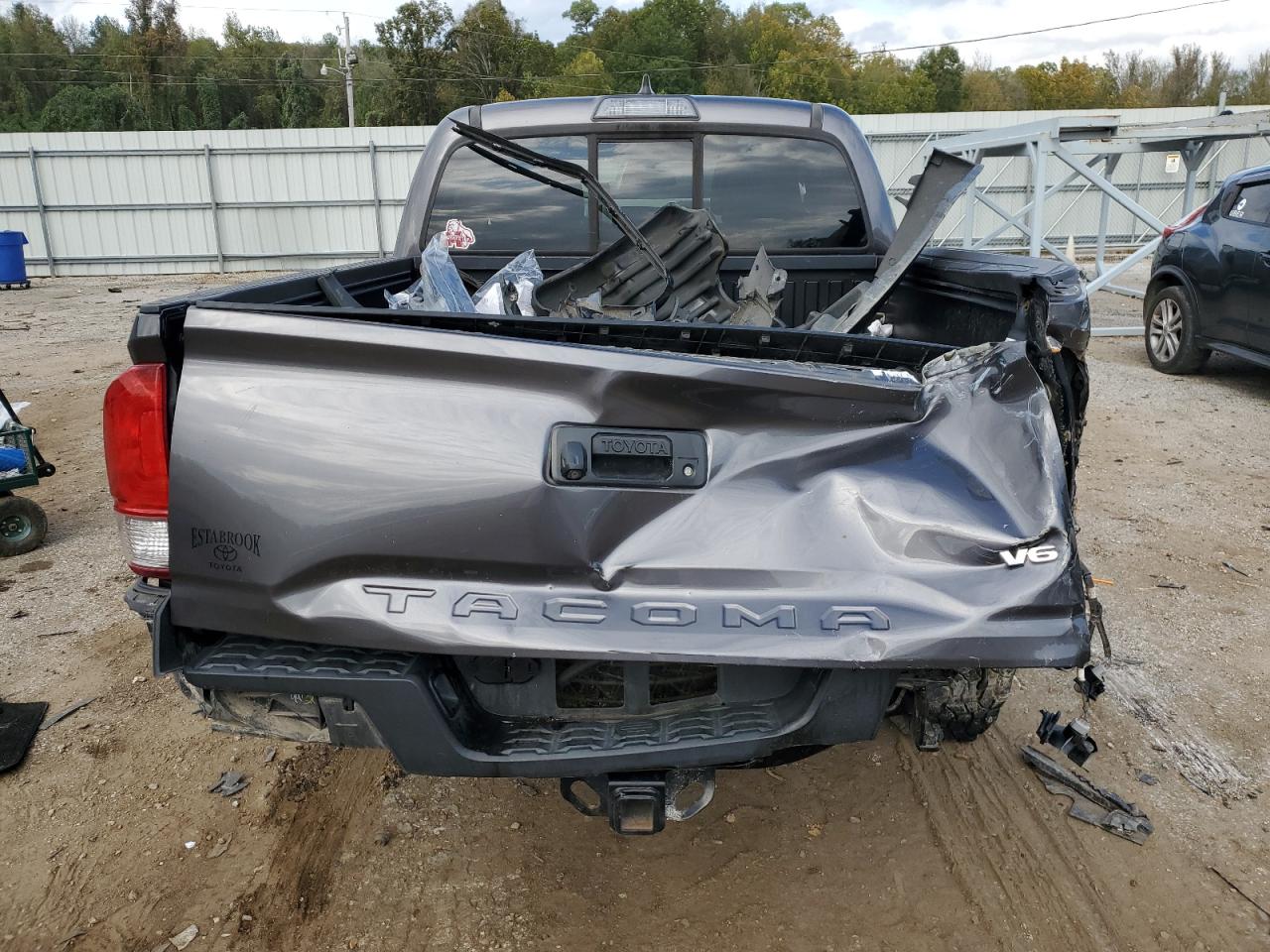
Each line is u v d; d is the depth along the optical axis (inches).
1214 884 108.3
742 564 80.7
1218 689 148.5
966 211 589.0
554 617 80.0
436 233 163.8
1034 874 109.7
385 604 81.1
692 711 87.9
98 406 363.9
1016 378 88.1
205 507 82.0
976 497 83.0
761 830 118.1
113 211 1006.4
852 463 84.0
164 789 127.2
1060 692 147.7
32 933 102.4
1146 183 959.0
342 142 1008.9
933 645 78.3
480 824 119.6
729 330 92.1
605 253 145.2
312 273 120.2
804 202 161.0
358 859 113.6
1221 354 416.2
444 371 80.7
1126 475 253.1
